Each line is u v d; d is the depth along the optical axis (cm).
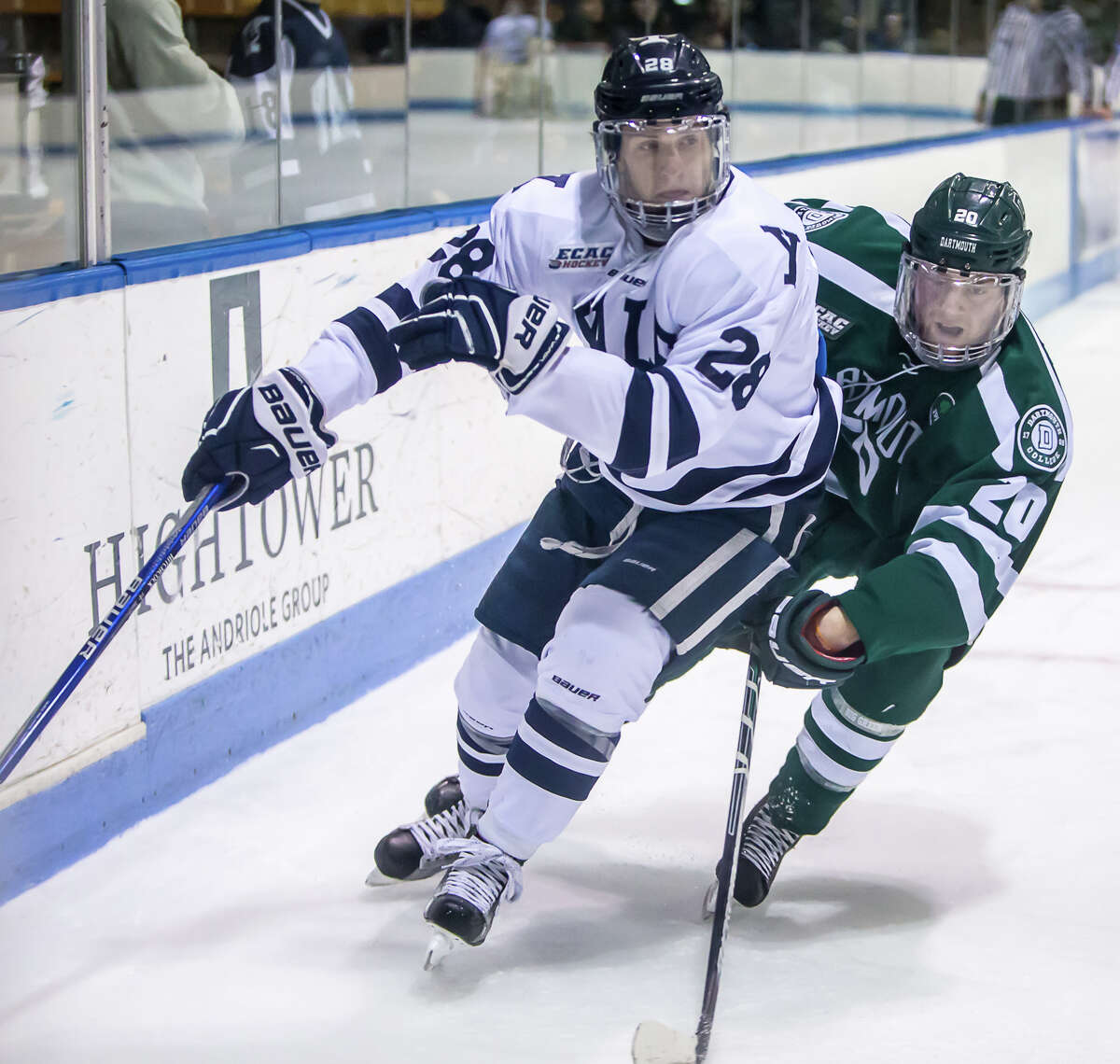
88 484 333
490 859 276
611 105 255
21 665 319
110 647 345
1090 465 721
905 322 291
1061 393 294
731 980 287
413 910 316
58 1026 269
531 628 296
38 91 327
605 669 267
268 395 268
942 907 321
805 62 771
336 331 277
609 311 271
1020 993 283
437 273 283
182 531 269
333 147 444
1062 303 1129
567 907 318
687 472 270
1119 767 398
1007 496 281
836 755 307
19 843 323
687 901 322
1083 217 1166
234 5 392
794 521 287
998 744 414
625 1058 257
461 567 498
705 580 275
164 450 358
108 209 341
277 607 405
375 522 447
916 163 880
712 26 674
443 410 477
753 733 296
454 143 510
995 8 1016
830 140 818
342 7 438
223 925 309
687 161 253
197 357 366
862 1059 258
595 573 279
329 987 283
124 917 313
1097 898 326
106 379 336
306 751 406
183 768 373
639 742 414
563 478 304
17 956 296
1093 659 480
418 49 480
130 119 358
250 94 403
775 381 266
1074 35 1120
